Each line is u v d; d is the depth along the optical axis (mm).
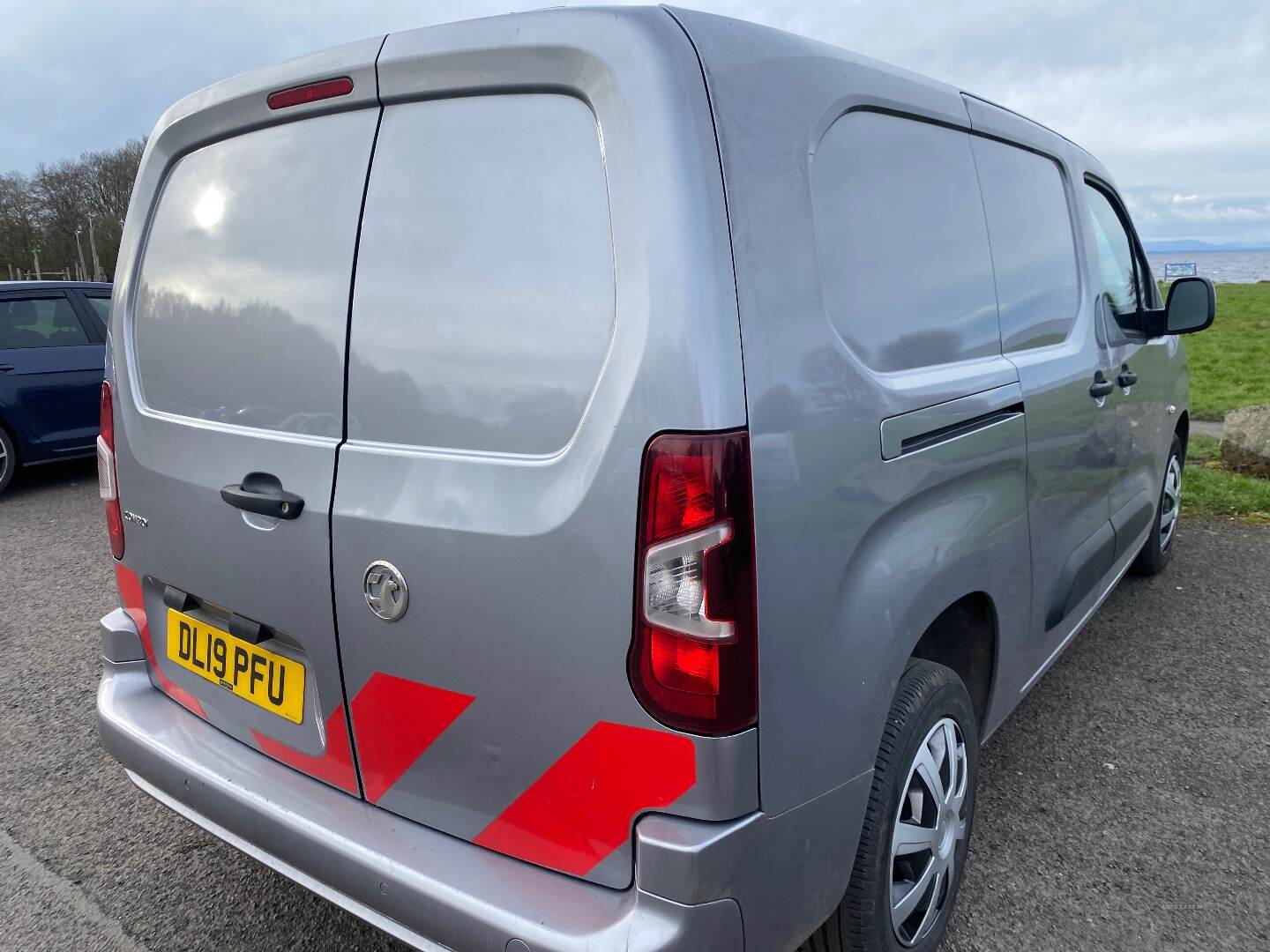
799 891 1639
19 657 4008
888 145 1958
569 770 1566
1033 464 2457
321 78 1786
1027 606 2537
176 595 2162
